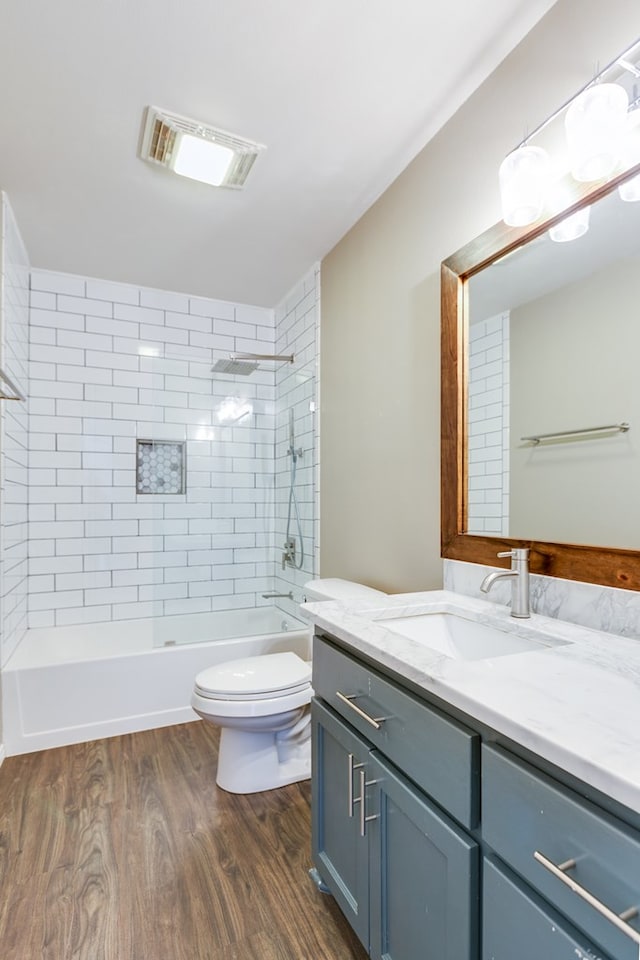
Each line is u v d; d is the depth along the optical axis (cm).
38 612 300
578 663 93
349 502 246
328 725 130
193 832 168
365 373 233
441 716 87
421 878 92
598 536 120
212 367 342
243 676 192
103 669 239
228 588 340
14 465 254
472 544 160
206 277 313
